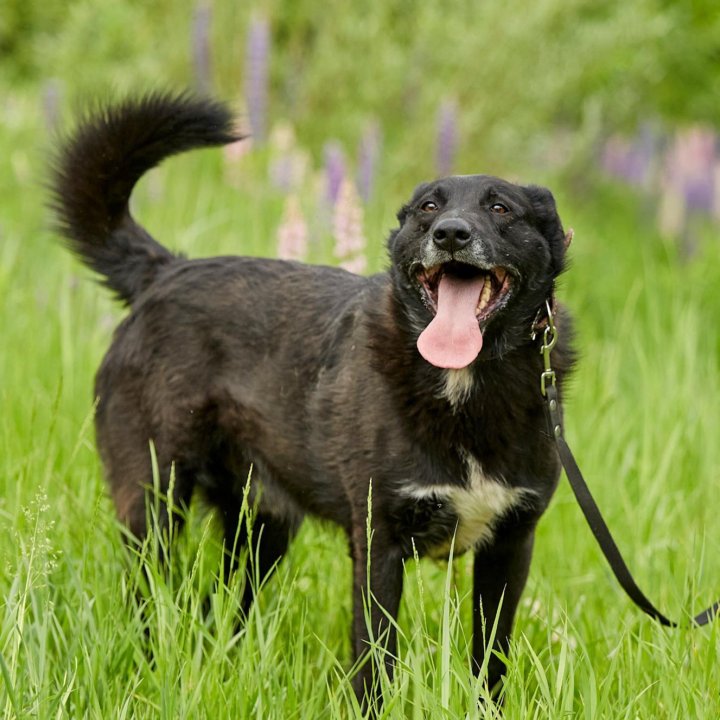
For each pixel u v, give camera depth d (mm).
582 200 28000
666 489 10273
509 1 22797
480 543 7395
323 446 7551
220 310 8227
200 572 6992
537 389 7195
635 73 30359
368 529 6461
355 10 23266
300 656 6680
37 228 14461
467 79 22438
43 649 6301
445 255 6906
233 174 17219
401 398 7086
